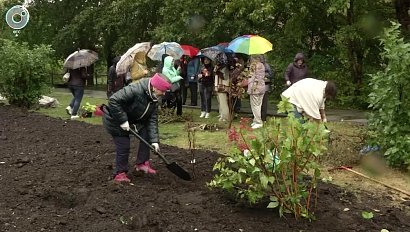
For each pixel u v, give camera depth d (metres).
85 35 26.06
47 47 15.34
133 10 21.23
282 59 16.62
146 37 21.97
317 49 17.48
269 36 16.91
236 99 12.13
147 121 6.20
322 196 5.90
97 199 5.33
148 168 6.41
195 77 15.67
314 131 4.72
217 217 4.99
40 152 7.72
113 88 12.66
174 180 6.17
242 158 4.82
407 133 7.40
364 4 14.35
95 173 6.35
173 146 8.53
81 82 13.09
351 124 12.02
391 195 6.43
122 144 5.92
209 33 17.20
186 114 13.14
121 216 4.95
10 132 9.65
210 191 5.71
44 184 5.93
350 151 8.01
